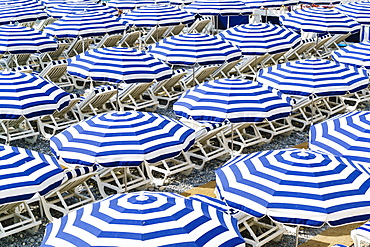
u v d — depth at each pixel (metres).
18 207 8.30
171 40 13.55
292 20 17.33
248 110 8.70
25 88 9.57
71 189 8.97
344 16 17.14
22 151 7.02
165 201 5.28
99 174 9.24
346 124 7.78
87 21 16.95
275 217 5.75
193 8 19.91
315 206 5.67
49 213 8.27
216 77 16.72
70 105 11.91
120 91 13.24
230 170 6.45
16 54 15.52
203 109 8.80
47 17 20.80
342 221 5.66
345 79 10.47
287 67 10.88
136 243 4.75
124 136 7.55
